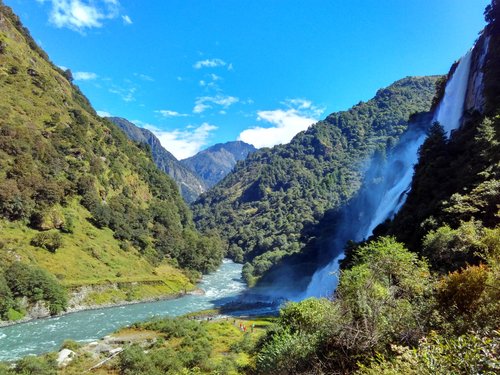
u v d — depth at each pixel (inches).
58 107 4576.8
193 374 1024.2
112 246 3467.0
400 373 250.2
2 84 4160.9
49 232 2815.0
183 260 4202.8
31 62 5022.1
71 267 2726.4
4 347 1550.2
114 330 1878.7
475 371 203.0
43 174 3383.4
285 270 3624.5
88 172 4087.1
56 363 1238.9
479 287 378.9
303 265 3494.1
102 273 2896.2
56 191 3193.9
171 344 1508.4
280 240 5009.8
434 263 789.9
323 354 478.3
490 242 569.9
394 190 2439.7
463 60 2293.3
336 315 474.9
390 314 415.8
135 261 3472.0
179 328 1673.2
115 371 1204.5
